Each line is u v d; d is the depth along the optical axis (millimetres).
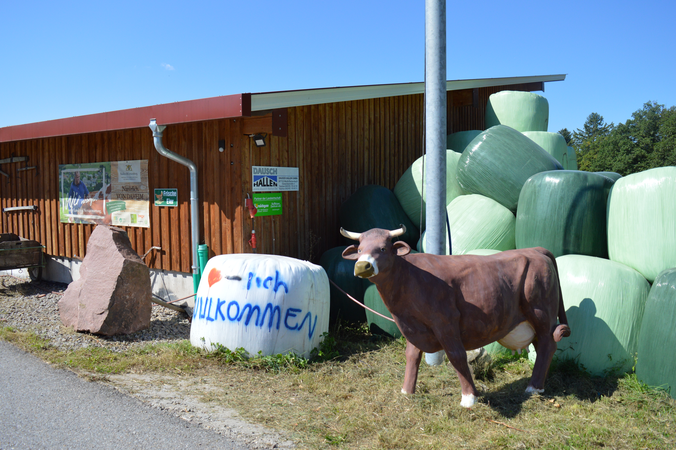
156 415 3922
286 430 3754
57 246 9984
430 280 4188
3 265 9195
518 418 4023
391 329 6414
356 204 8078
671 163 50500
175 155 7117
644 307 4836
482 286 4242
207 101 6383
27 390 4410
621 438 3658
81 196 9352
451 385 4766
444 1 5195
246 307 5500
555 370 4992
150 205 8227
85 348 5844
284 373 5191
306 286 5711
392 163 10375
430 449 3494
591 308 5023
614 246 5484
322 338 5941
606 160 54406
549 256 4773
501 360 5426
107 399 4227
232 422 3859
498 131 7254
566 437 3646
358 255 3992
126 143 8508
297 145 7965
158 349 5918
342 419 3986
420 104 11383
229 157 7098
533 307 4438
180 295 7945
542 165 6895
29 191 10500
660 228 4977
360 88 8023
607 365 4914
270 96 6484
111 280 6418
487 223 6809
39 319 7266
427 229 5309
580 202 5617
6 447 3365
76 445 3416
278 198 7609
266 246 7398
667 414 4047
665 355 4355
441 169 5234
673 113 55156
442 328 4172
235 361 5430
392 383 4840
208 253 7418
